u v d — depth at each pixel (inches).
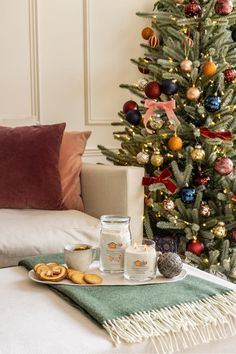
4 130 84.2
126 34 121.9
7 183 78.7
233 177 87.4
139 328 37.0
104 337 36.0
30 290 45.8
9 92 106.6
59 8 111.1
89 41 116.1
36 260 54.2
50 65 111.5
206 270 87.3
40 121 110.9
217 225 87.2
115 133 103.7
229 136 84.3
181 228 89.0
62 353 33.4
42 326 37.6
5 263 64.7
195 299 42.4
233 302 42.3
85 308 39.8
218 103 85.7
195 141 90.2
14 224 69.6
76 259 49.5
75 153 89.6
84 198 88.1
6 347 33.9
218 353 40.3
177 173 86.7
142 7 123.6
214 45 90.2
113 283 46.4
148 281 47.0
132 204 81.0
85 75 116.8
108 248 49.9
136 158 93.0
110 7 118.6
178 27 93.7
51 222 71.7
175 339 37.8
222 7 85.6
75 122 116.7
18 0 105.7
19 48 106.9
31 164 79.6
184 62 86.7
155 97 90.8
